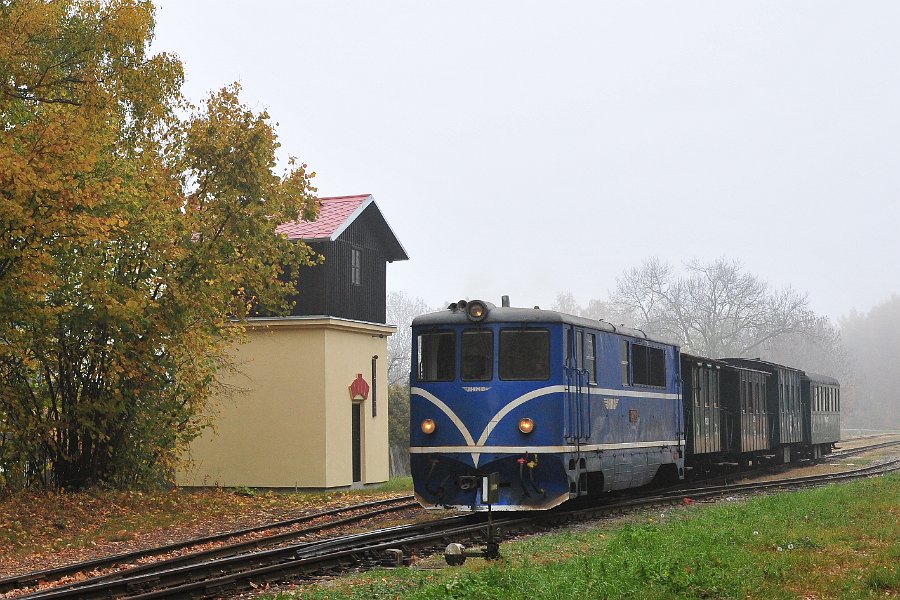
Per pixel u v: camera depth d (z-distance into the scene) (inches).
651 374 903.1
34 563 632.4
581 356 741.3
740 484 1121.4
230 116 958.4
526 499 698.8
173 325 924.0
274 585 478.0
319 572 506.9
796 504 730.2
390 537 629.3
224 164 949.8
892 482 937.5
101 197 807.1
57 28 828.6
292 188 973.8
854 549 513.0
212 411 1214.9
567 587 402.0
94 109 851.4
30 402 948.0
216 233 957.8
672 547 500.7
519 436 695.7
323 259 1030.4
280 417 1200.2
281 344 1207.6
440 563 520.4
